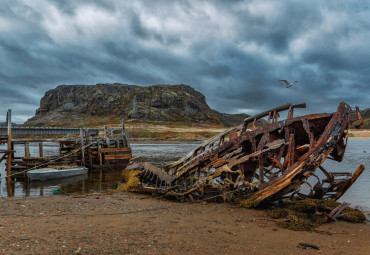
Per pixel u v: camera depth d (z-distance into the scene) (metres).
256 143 12.57
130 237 7.28
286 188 10.60
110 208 11.51
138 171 19.88
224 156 12.88
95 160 31.34
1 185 19.86
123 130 34.00
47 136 140.88
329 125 10.67
